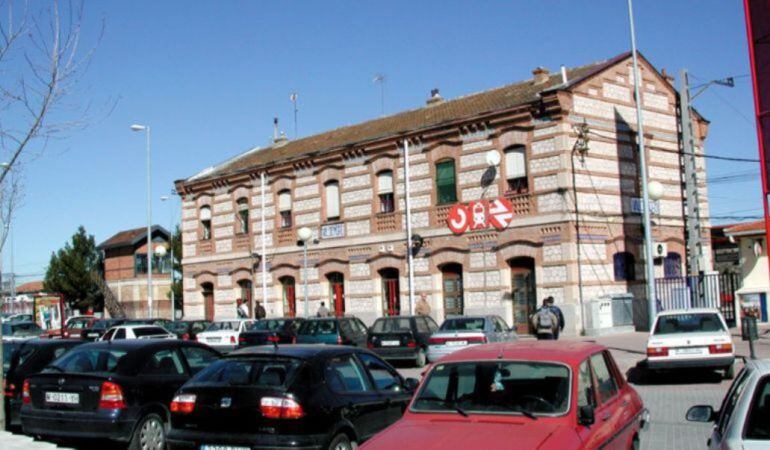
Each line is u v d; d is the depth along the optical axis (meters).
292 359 9.09
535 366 7.23
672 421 13.34
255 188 39.25
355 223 34.47
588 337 27.02
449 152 31.09
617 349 23.39
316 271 36.09
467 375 7.36
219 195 41.41
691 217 29.78
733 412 5.88
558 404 6.84
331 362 9.41
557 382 7.03
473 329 21.45
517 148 29.16
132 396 10.80
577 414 6.80
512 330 23.14
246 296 40.03
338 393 9.13
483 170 29.98
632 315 29.05
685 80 30.14
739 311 30.97
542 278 28.14
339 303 35.38
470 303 30.09
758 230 32.31
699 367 17.47
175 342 11.92
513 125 29.12
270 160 39.31
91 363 11.23
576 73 31.45
